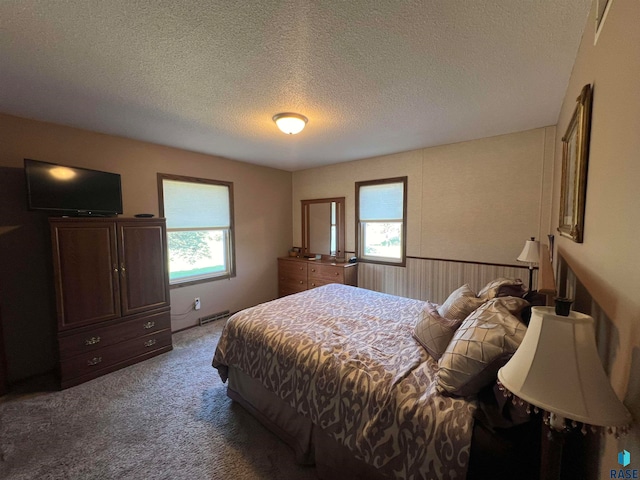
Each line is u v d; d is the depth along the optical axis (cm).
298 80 188
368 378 142
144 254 286
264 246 475
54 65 167
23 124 247
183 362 283
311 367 162
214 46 151
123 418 201
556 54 159
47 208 237
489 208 321
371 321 217
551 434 79
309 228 499
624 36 80
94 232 252
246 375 208
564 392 67
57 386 240
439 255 360
